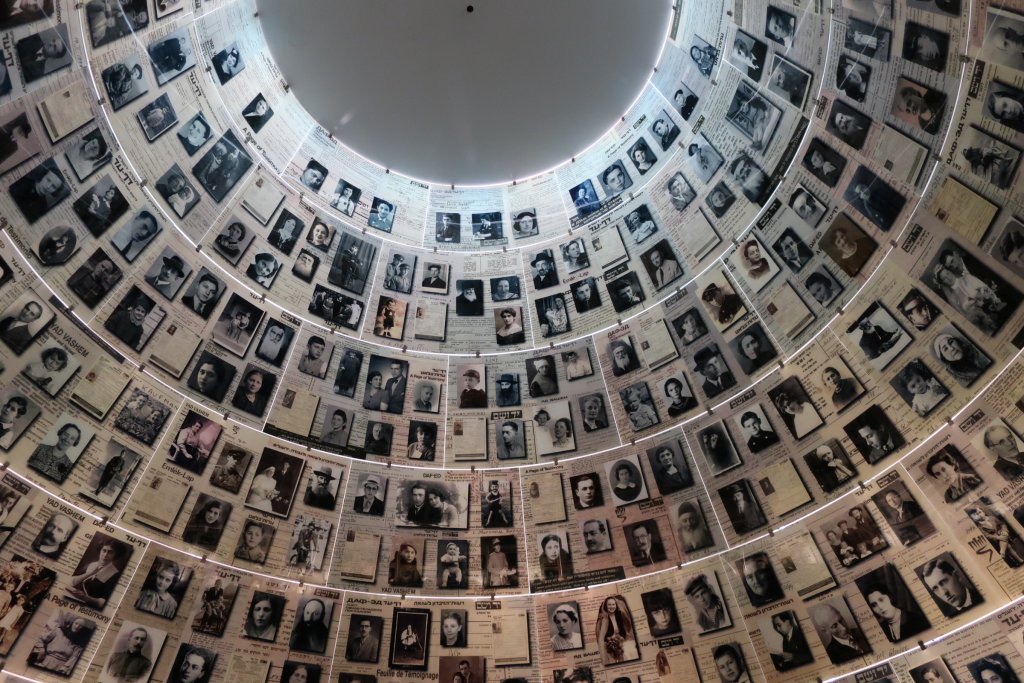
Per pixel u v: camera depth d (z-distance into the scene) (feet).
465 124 47.16
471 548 41.65
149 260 37.29
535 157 48.96
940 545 32.19
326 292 44.37
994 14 28.63
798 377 38.22
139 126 36.73
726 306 41.65
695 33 42.98
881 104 34.35
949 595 31.53
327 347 43.37
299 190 44.86
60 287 33.42
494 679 38.60
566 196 48.60
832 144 36.99
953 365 32.65
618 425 43.09
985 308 31.37
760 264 40.55
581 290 46.52
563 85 45.78
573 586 40.40
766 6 39.04
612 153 47.75
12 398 31.50
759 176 40.65
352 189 47.21
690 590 38.40
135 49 36.19
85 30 33.76
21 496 31.40
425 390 44.88
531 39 43.80
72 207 33.94
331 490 40.86
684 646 37.50
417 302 46.70
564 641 39.24
